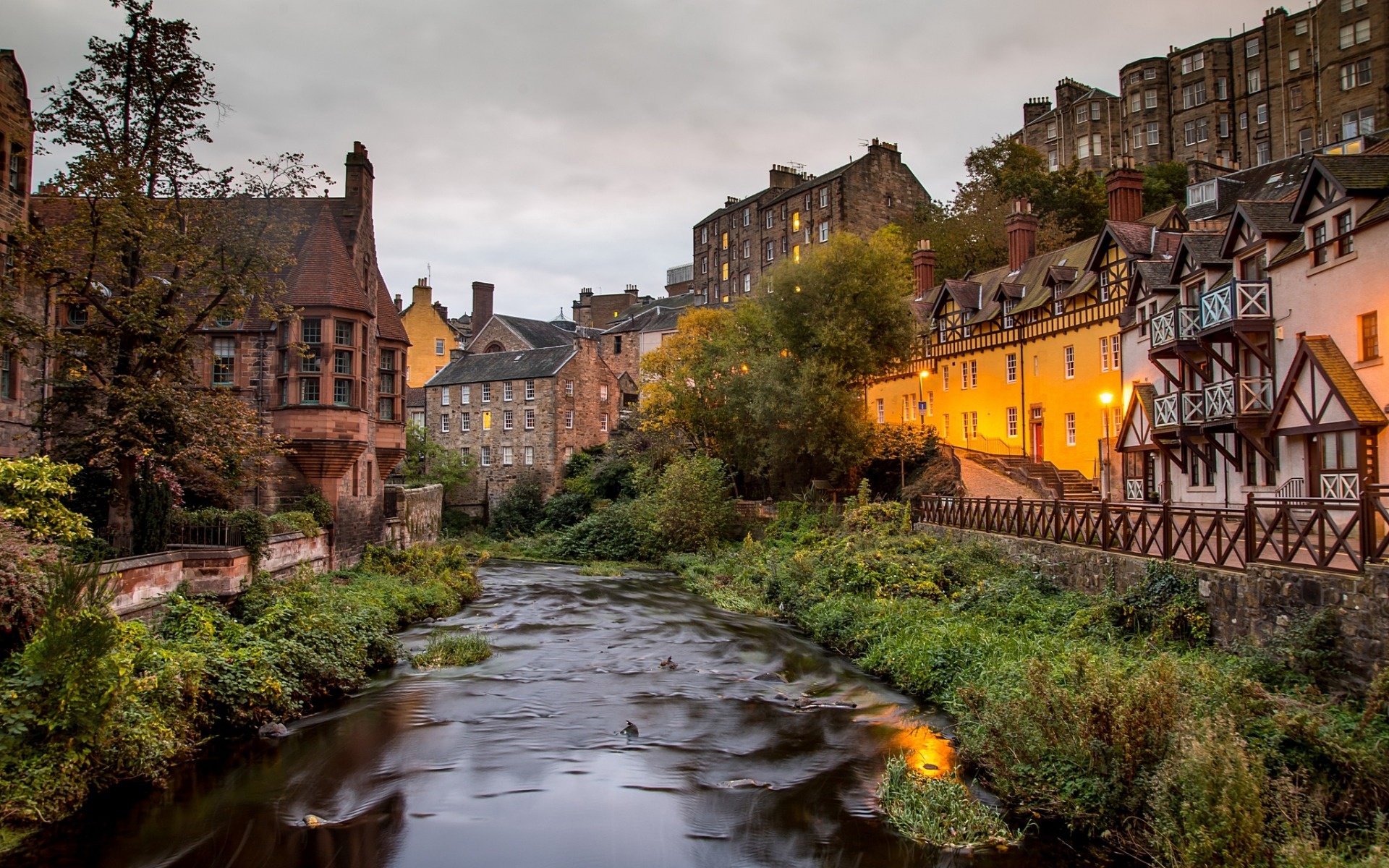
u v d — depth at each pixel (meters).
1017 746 10.43
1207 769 7.95
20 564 10.48
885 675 16.39
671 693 15.41
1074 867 8.77
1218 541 13.80
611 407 60.03
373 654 17.30
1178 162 54.41
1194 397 22.20
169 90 17.28
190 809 10.05
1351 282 17.05
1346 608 10.60
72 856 8.82
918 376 43.47
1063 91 68.25
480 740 12.70
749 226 69.38
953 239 50.00
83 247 15.71
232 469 18.20
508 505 53.22
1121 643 14.10
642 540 40.38
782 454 35.44
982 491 30.12
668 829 9.70
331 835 9.47
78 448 15.53
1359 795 8.40
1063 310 32.78
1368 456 16.28
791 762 11.77
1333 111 52.88
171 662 11.86
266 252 18.41
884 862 8.92
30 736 9.75
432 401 61.62
